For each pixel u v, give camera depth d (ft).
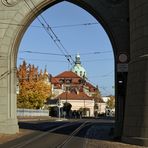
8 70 102.58
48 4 102.27
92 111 438.81
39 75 287.48
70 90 436.35
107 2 96.94
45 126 140.15
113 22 96.37
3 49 102.83
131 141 76.33
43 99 279.49
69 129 123.24
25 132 106.52
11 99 102.68
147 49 75.66
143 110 74.33
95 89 505.66
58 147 68.23
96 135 98.12
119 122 91.56
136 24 79.15
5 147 67.77
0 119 102.01
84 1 97.35
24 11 102.37
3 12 102.89
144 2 76.84
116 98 92.68
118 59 90.07
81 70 452.76
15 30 102.63
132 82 78.79
